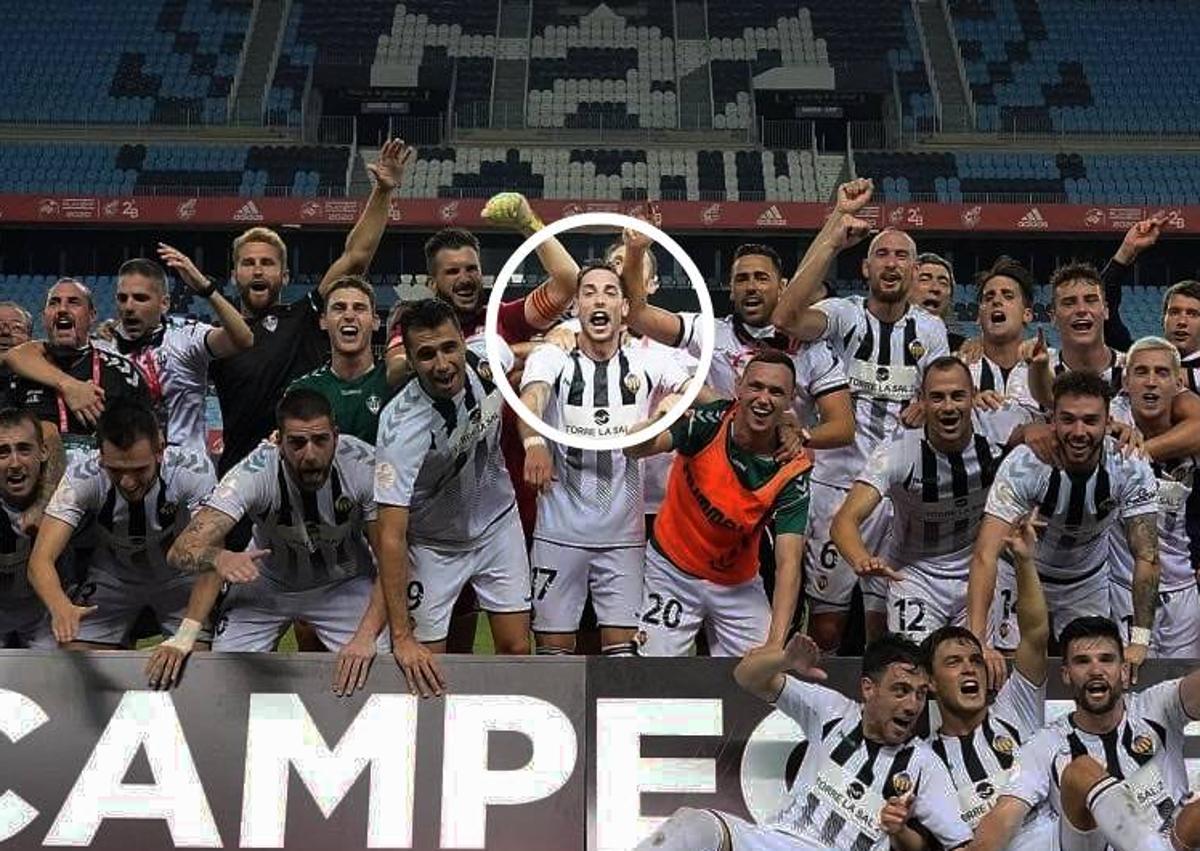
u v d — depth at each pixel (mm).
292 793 5645
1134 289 25156
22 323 7523
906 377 6695
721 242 24594
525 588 6168
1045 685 5719
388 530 5641
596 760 5699
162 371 6902
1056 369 6996
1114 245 24812
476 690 5738
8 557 6113
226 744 5680
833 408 6453
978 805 5461
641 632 6078
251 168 27109
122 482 5738
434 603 6039
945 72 29922
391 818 5633
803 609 6949
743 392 5742
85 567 6094
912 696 5297
